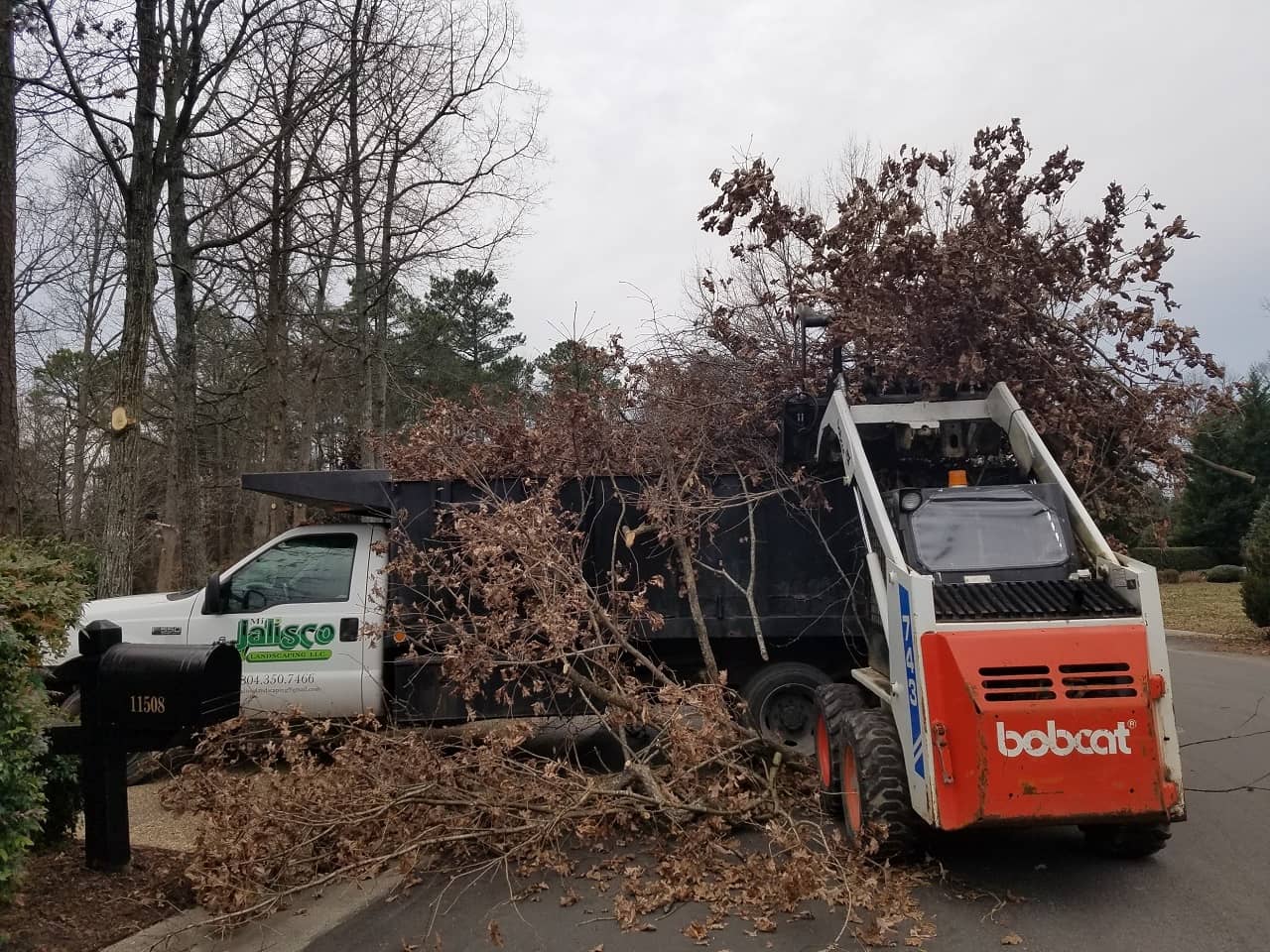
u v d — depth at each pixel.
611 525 7.94
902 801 5.38
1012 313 7.46
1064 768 4.83
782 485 7.95
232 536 37.94
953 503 6.04
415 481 8.01
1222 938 4.64
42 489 35.06
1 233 8.13
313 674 7.95
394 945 4.84
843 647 8.02
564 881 5.65
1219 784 7.66
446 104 18.11
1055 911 5.00
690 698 6.05
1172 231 7.49
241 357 23.80
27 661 4.68
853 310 7.67
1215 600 25.78
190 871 5.01
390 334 25.20
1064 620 5.10
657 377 8.40
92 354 31.34
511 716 7.55
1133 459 7.87
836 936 4.78
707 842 5.73
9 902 4.49
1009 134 7.77
